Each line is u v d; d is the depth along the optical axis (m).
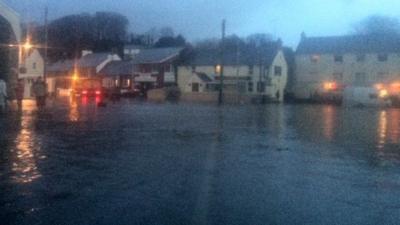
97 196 9.00
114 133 20.05
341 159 14.34
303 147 16.97
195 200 8.87
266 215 7.94
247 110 42.47
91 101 51.97
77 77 91.62
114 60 104.19
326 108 52.50
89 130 21.06
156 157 13.83
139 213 7.92
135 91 77.75
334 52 82.75
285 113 39.62
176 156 14.09
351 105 59.59
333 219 7.79
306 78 85.06
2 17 48.06
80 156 13.75
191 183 10.34
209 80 85.88
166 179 10.70
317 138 20.06
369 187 10.37
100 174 11.12
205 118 30.30
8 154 13.90
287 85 86.81
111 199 8.80
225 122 27.59
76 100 54.31
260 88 82.12
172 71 90.75
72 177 10.73
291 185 10.41
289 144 17.77
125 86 91.06
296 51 86.12
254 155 14.72
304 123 28.55
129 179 10.62
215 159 13.74
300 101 77.75
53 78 91.62
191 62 89.56
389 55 79.06
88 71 101.06
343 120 31.95
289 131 22.98
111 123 24.77
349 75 81.69
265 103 67.44
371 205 8.77
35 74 100.44
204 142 17.64
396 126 27.08
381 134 22.22
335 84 75.88
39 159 13.09
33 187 9.66
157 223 7.39
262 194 9.48
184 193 9.40
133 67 95.00
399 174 11.96
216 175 11.34
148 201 8.72
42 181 10.23
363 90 59.16
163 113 34.25
